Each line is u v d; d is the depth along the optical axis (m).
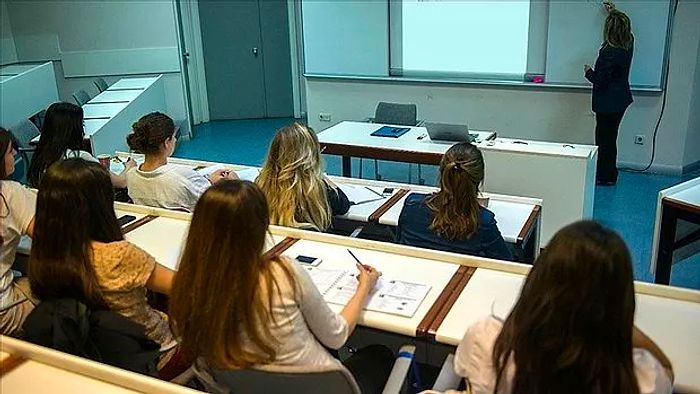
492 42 6.16
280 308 1.56
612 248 1.21
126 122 6.00
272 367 1.54
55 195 1.80
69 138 3.29
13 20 7.73
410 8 6.41
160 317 2.08
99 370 1.64
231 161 6.67
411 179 5.98
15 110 6.29
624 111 5.44
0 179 2.34
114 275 1.86
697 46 5.35
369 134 5.08
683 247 3.28
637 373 1.33
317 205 2.81
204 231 1.52
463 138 4.55
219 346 1.53
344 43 6.83
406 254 2.37
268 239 2.51
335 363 1.65
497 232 2.51
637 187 5.48
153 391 1.58
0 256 2.28
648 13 5.44
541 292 1.26
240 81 8.57
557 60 5.91
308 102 7.23
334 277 2.20
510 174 4.08
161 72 7.76
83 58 7.80
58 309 1.78
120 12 7.61
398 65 6.68
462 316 1.93
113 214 1.93
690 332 1.83
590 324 1.22
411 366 1.91
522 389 1.30
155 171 3.05
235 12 8.27
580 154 3.88
